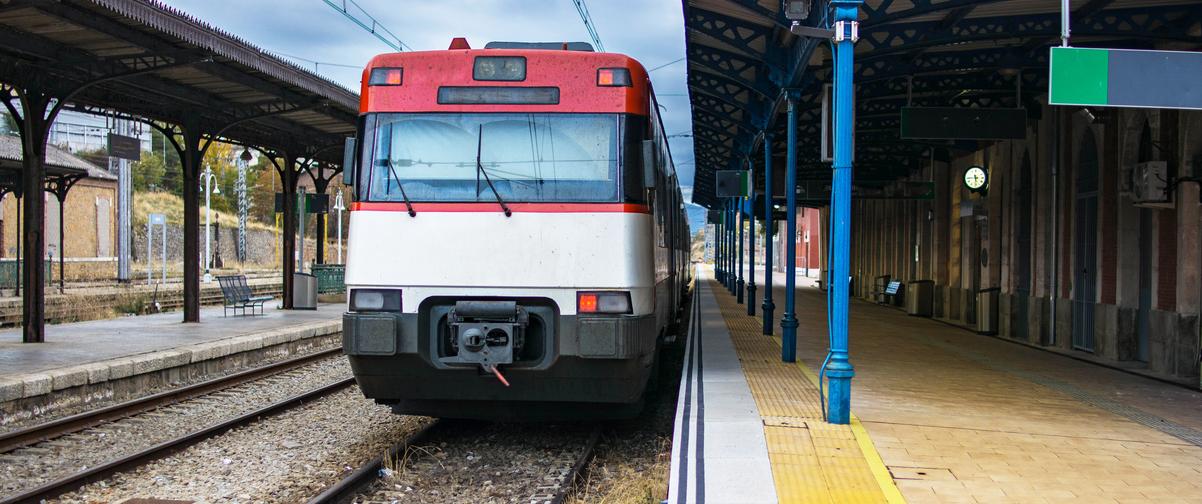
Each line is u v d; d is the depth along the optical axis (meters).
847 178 7.02
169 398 10.52
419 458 7.83
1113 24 10.59
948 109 12.48
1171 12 10.47
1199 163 10.80
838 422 7.18
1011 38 10.88
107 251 45.78
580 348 7.30
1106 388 10.16
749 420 7.32
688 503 5.06
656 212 8.41
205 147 17.02
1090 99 6.45
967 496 5.38
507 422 9.39
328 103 16.50
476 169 7.56
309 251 64.06
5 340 13.57
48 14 10.36
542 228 7.43
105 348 12.58
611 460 7.98
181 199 62.12
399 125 7.70
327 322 17.75
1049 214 15.21
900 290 26.39
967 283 20.19
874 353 13.38
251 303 19.33
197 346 12.92
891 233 28.62
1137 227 12.49
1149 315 12.02
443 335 7.54
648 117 7.91
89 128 51.34
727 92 15.83
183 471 7.36
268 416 9.71
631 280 7.41
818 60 12.16
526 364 7.44
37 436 8.38
